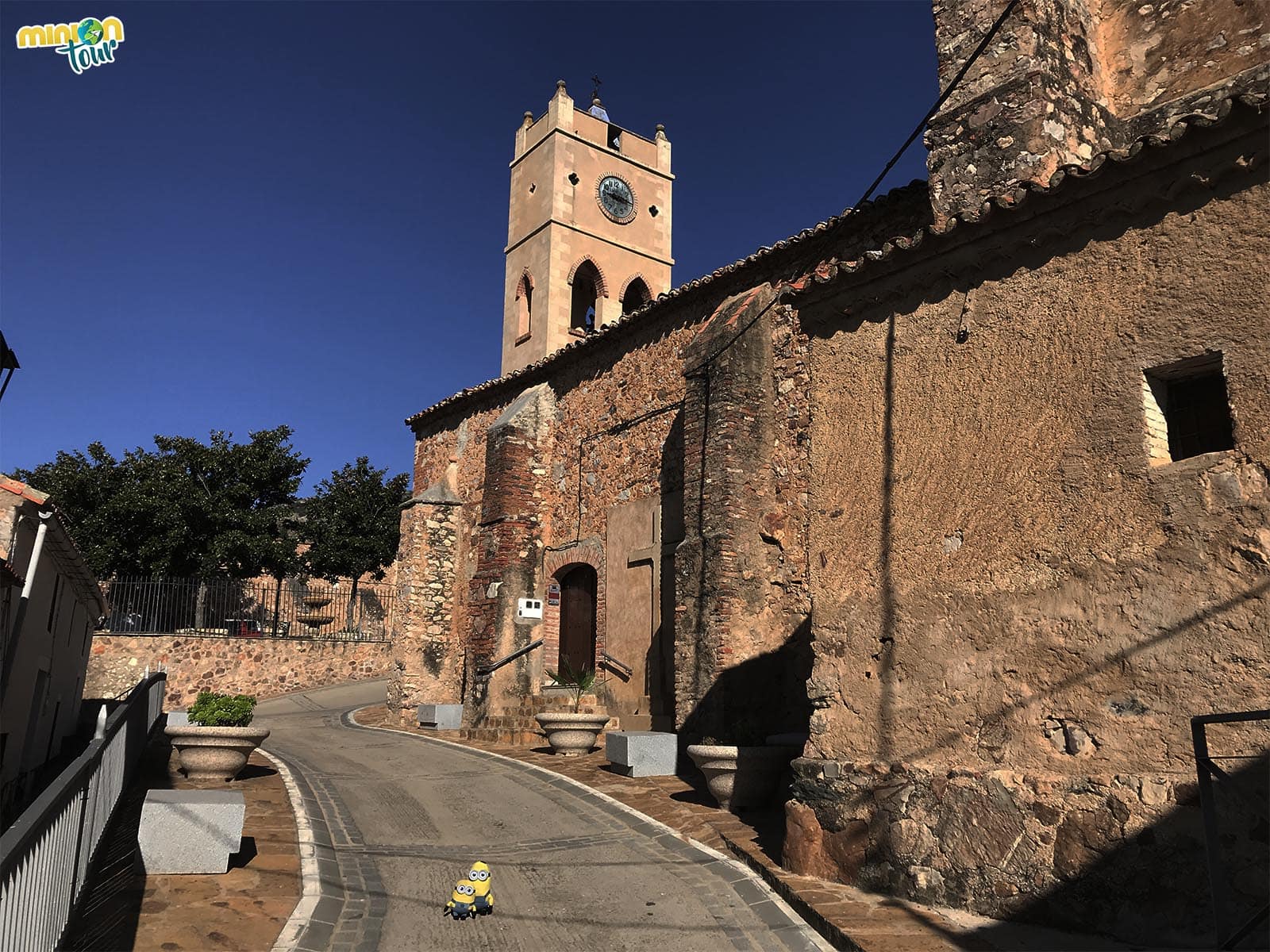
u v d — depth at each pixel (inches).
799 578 467.5
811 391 311.3
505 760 530.3
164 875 271.0
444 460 890.7
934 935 217.9
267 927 236.5
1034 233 251.9
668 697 555.2
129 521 1113.4
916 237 273.9
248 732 414.6
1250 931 170.6
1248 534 202.4
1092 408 234.4
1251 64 347.9
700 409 508.7
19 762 442.0
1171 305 223.5
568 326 1056.2
